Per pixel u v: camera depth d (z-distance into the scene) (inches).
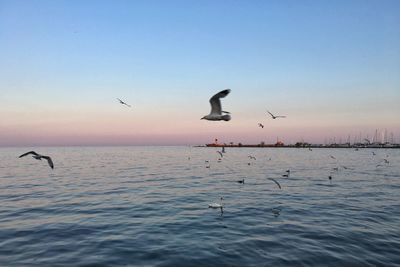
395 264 570.6
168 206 1045.2
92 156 5246.1
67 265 569.6
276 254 616.4
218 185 1552.7
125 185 1560.0
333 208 1000.9
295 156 4825.3
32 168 2659.9
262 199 1161.4
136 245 667.4
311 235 725.9
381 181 1684.3
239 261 585.6
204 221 852.6
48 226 804.0
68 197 1221.1
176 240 697.6
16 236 724.7
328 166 2780.5
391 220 850.1
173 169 2524.6
